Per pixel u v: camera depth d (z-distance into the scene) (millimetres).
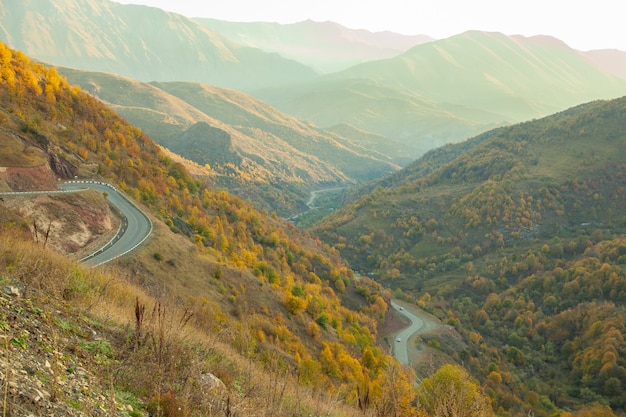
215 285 53656
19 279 13508
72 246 44281
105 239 50062
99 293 17500
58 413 6762
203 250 65500
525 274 165000
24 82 91312
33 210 43156
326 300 90875
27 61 102188
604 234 181125
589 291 129500
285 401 13875
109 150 92250
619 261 141000
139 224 58906
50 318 11039
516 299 144125
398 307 135750
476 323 136625
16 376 7027
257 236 109500
